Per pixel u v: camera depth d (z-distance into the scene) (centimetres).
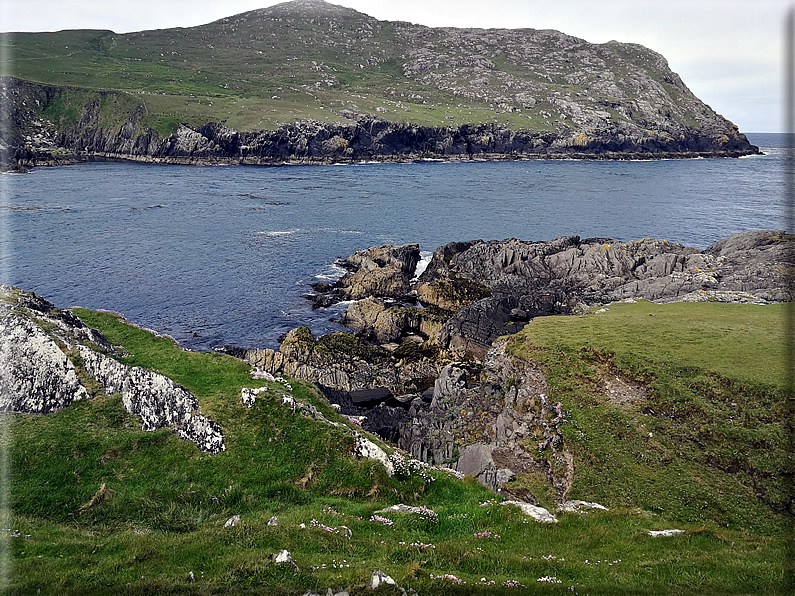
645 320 4597
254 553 1598
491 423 3741
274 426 2517
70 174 17262
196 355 3234
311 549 1691
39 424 2355
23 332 2628
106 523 1922
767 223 11494
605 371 3700
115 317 3625
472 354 5281
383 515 2077
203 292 7219
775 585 1562
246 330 6091
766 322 4394
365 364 5072
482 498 2438
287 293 7281
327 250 9294
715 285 6316
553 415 3406
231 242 9669
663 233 10619
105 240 9512
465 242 8731
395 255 8262
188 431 2411
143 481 2152
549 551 1858
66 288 7162
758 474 2747
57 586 1412
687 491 2705
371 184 17050
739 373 3409
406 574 1529
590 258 7688
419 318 6081
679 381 3456
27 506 1938
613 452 3016
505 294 7075
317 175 19212
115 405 2506
